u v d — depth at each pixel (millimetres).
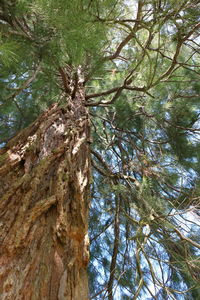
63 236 1582
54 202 1716
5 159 2031
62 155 2229
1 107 3887
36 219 1566
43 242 1482
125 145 5109
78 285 1439
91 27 1782
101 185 4043
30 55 2215
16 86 3740
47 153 2238
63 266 1447
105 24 1846
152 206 2848
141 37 3467
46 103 4391
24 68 2500
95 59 2623
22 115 4504
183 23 2367
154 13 2148
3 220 1509
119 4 1905
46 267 1382
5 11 1976
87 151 2648
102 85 5156
